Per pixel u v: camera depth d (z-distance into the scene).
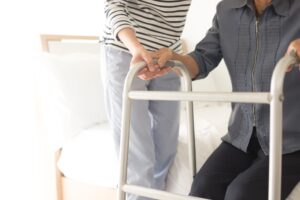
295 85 1.10
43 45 2.12
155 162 1.46
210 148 1.47
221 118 1.84
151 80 1.37
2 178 1.98
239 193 1.00
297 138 1.10
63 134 1.93
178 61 1.18
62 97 1.94
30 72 2.12
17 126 2.05
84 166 1.77
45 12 2.28
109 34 1.31
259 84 1.16
